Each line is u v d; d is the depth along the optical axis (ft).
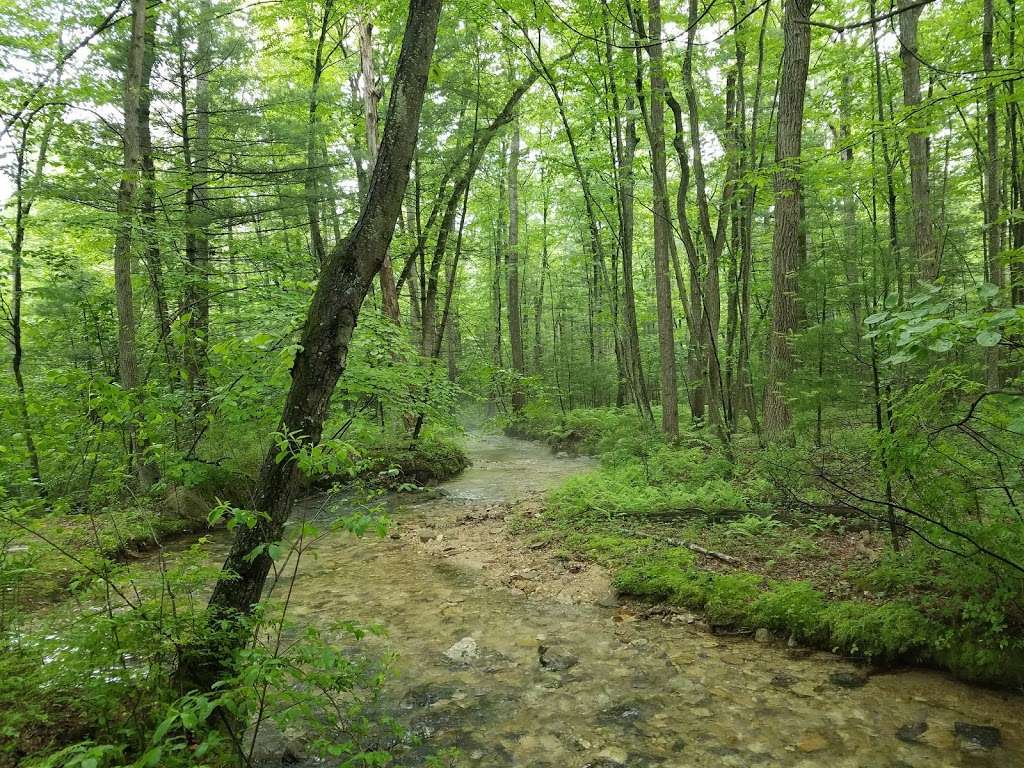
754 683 13.47
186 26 38.19
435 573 22.33
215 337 20.97
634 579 19.03
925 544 14.88
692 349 57.47
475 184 63.62
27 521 11.51
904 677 13.32
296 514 31.45
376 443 41.19
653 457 35.65
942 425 12.11
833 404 23.72
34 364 32.76
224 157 47.50
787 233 31.58
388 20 37.47
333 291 10.58
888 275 19.35
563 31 34.76
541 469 48.08
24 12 28.63
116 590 10.06
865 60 40.37
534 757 11.09
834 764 10.55
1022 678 12.26
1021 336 10.86
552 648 15.66
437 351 44.80
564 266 87.40
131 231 25.71
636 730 11.86
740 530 21.75
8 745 8.32
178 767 7.66
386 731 11.96
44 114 29.43
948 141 39.14
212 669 10.09
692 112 35.09
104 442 12.17
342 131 49.60
